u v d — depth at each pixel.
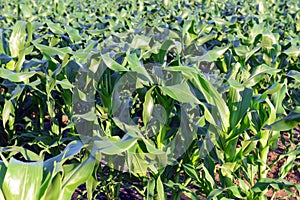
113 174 3.52
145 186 3.15
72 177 1.96
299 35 6.27
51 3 11.45
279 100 2.92
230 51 4.06
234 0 12.33
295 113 2.51
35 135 3.96
